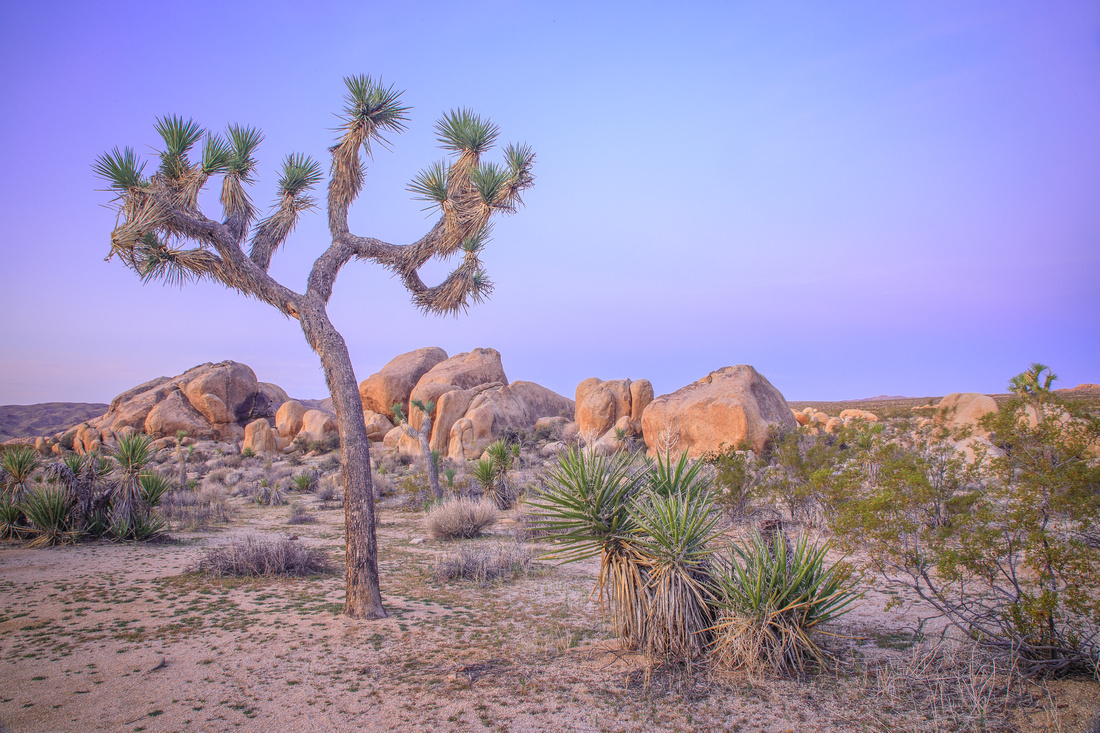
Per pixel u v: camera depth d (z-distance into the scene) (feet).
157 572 32.35
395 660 18.38
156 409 179.32
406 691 15.89
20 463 45.52
